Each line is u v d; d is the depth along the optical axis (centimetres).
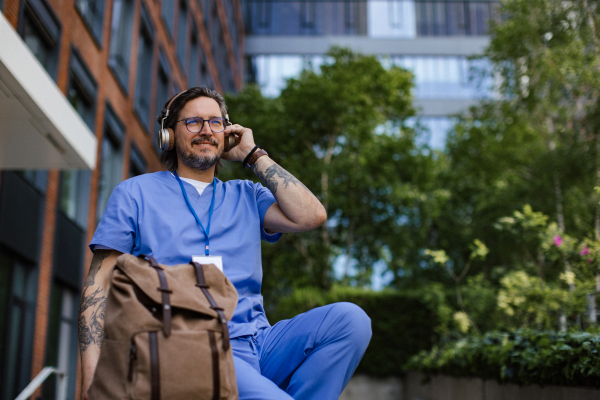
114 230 216
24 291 987
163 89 1977
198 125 236
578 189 1227
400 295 1359
